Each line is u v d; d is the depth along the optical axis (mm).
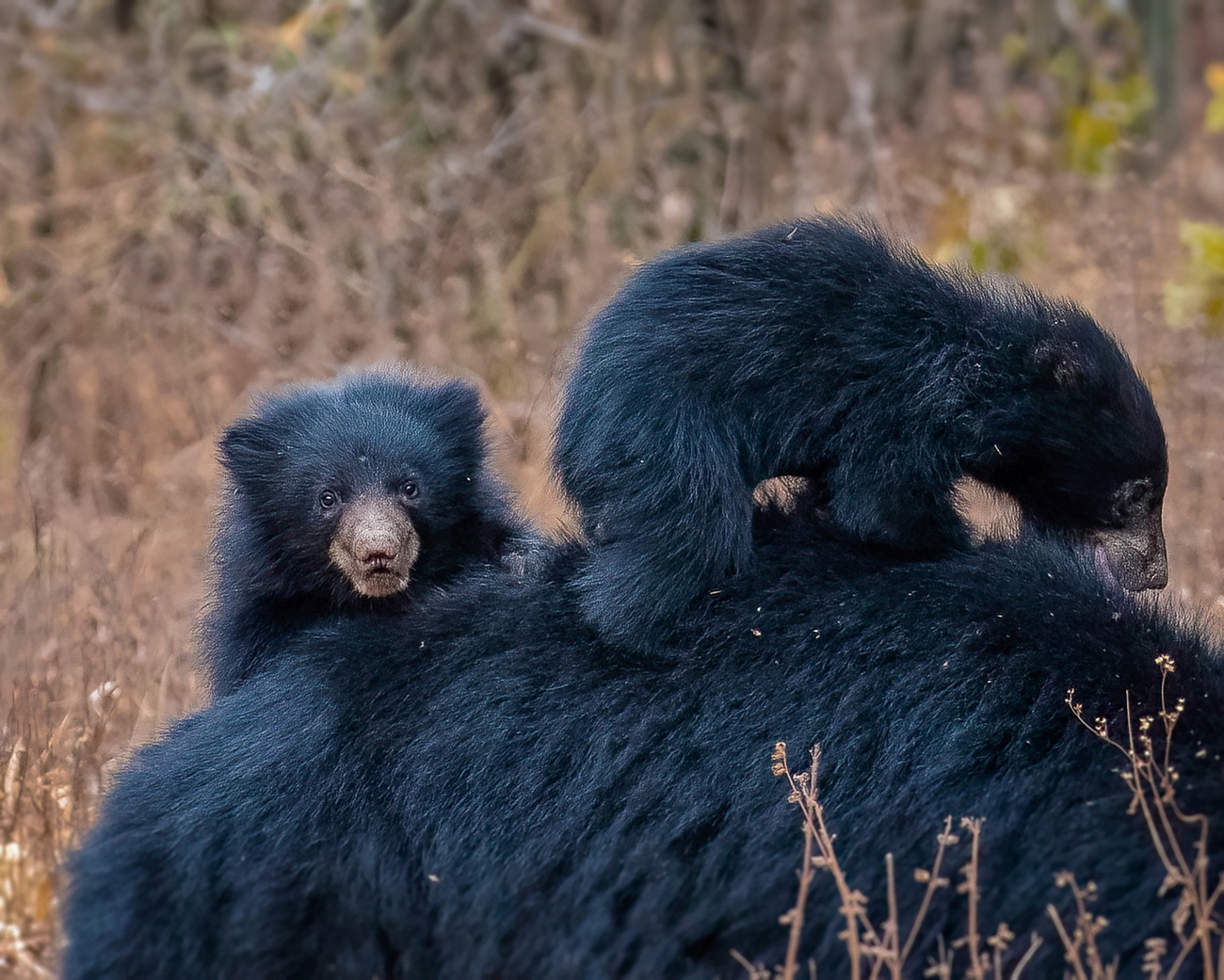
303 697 8406
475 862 7941
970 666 7934
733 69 24734
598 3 24500
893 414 8820
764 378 8898
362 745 8203
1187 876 7066
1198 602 12562
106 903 8086
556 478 9406
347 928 7863
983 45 26188
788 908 7578
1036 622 8078
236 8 25031
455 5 23781
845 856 7645
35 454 17812
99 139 22828
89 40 24297
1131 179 22266
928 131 23797
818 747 7852
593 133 21688
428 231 19438
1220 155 26172
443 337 18688
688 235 20484
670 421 8773
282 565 10875
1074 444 8898
